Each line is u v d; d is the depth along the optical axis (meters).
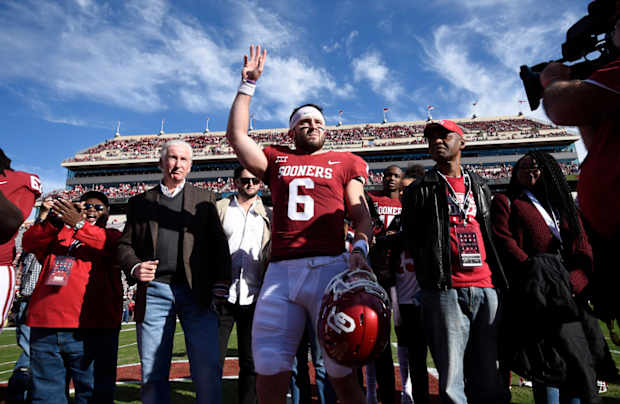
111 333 2.53
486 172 36.91
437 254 2.05
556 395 2.18
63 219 2.45
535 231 2.24
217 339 2.27
